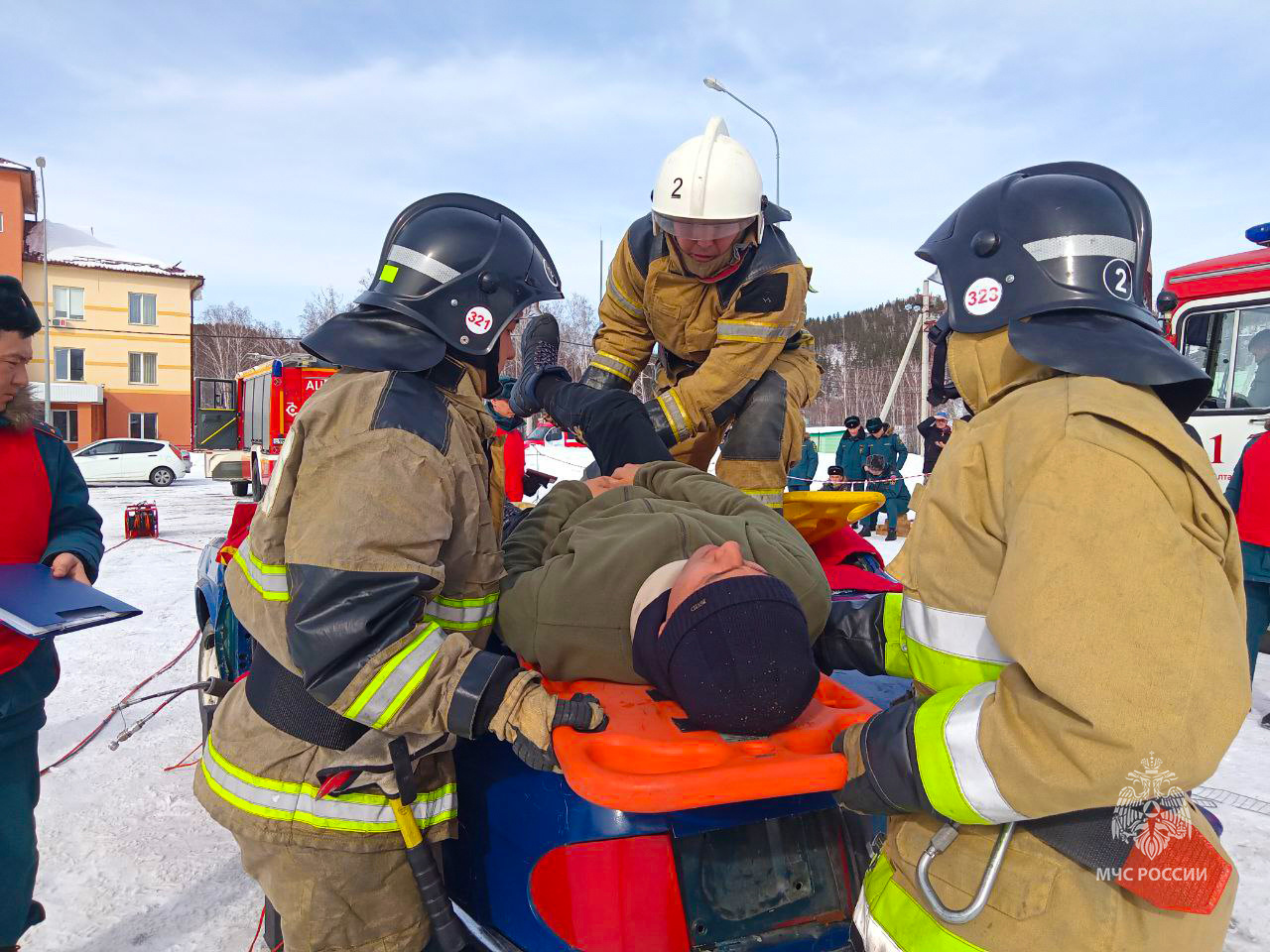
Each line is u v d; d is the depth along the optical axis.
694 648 1.43
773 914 1.59
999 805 1.05
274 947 1.91
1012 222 1.28
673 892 1.53
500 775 1.72
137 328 39.31
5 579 1.96
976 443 1.20
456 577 1.67
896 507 12.12
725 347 2.98
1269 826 3.20
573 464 12.58
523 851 1.66
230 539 2.35
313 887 1.56
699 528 1.77
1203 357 7.44
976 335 1.34
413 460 1.49
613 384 3.55
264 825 1.54
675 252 3.05
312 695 1.49
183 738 4.14
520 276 1.82
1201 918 1.13
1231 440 7.22
